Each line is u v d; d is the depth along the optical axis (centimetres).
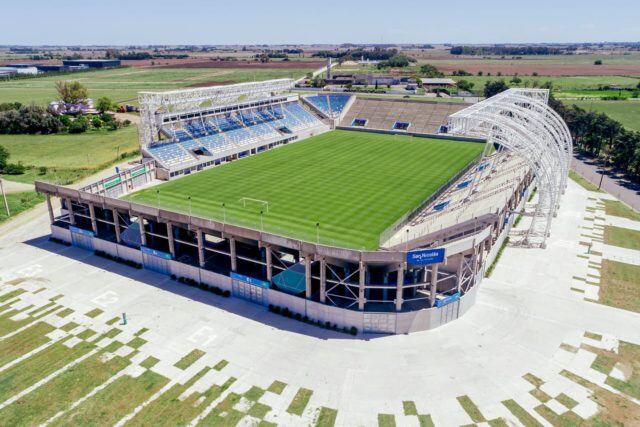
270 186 11438
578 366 5634
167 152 12888
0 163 13712
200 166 13162
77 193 8506
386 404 5028
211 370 5578
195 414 4919
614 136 14988
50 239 9300
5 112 19800
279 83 17212
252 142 15325
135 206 7819
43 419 4881
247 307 6969
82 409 5009
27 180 13212
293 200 10400
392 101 19862
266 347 6006
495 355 5828
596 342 6094
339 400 5091
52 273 7956
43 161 15288
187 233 8481
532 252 8675
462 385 5303
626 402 5078
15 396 5197
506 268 8062
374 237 8344
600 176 13625
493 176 10481
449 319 6538
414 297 6725
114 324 6500
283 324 6519
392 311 6294
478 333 6278
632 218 10369
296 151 15350
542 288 7419
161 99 12838
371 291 6762
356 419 4831
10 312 6781
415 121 18575
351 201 10306
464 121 9169
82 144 17788
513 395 5159
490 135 9112
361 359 5766
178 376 5484
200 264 7500
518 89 13725
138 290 7419
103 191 10238
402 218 8975
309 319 6600
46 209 11012
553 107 19038
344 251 6066
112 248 8481
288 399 5112
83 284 7594
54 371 5575
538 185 8756
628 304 6981
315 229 8731
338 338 6197
